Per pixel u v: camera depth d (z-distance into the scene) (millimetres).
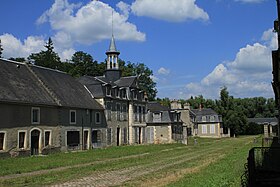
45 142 38750
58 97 41875
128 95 59000
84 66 81188
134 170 21188
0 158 32000
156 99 109562
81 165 24703
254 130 97062
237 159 24828
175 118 70375
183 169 21000
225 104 96062
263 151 15258
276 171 14125
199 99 122312
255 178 13742
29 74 42000
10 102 33562
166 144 55875
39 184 16266
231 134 94438
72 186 15641
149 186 15047
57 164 24984
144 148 43875
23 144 35625
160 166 23172
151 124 67938
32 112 37000
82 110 46062
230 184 14211
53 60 78062
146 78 94375
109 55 62625
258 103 133375
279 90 26125
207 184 14242
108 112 52469
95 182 16688
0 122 32750
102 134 50469
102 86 51625
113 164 24938
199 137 88375
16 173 20547
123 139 56594
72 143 43406
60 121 41219
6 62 40031
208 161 25688
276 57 23484
